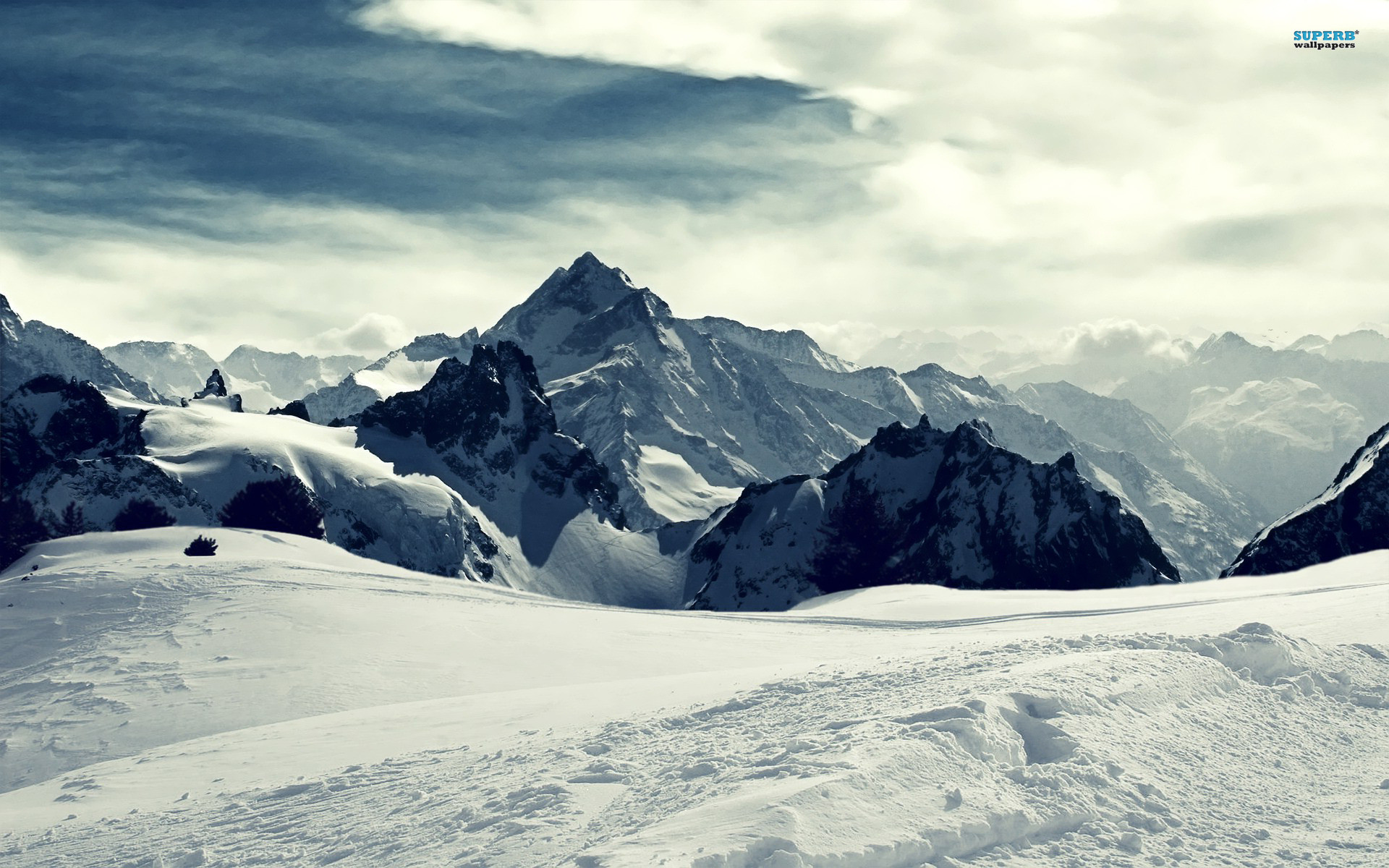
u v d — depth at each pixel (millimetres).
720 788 14891
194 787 23766
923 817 13547
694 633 51906
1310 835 14148
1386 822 14539
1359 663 22391
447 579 78250
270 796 20828
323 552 98625
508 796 16922
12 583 59969
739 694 22578
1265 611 37250
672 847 12797
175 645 47469
